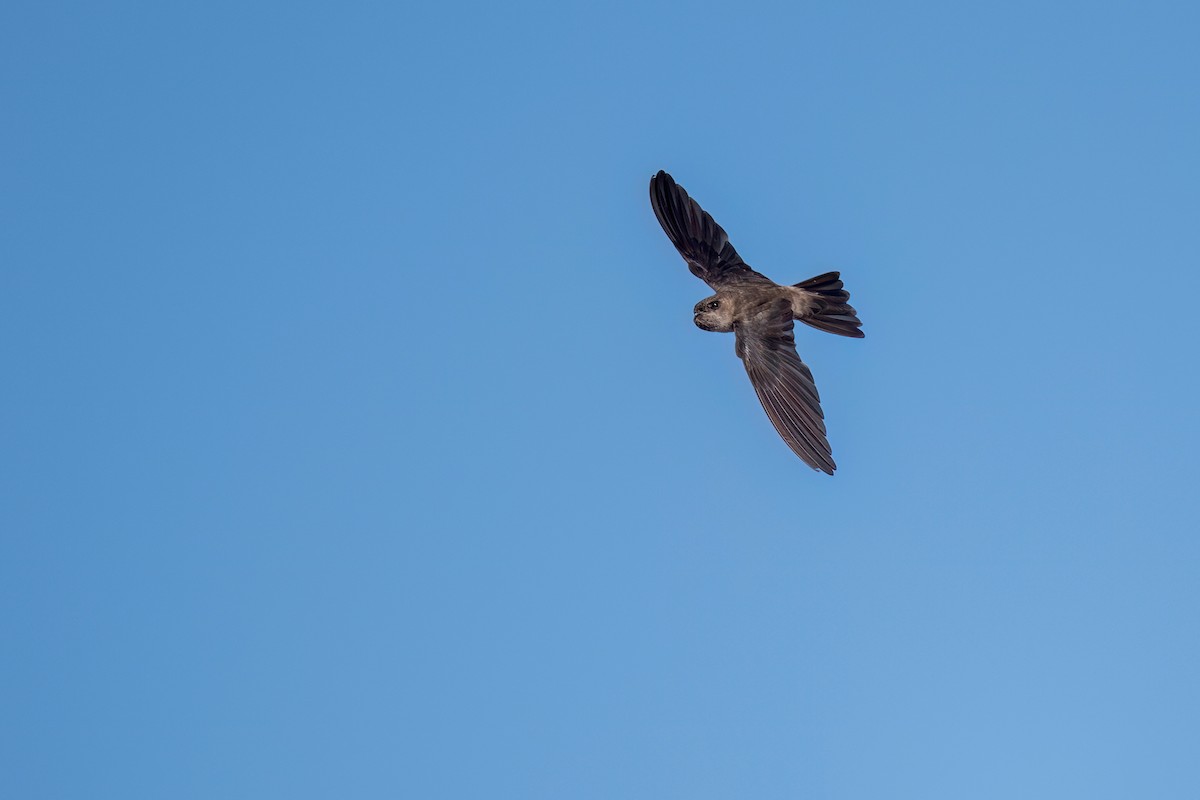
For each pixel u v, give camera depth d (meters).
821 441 15.34
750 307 16.14
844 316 16.06
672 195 17.02
